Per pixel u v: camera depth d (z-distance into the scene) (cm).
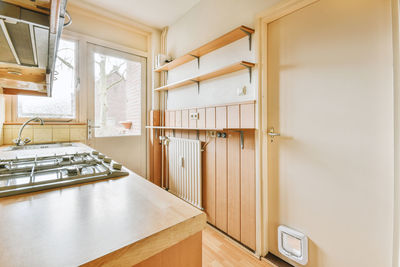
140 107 306
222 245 184
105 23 272
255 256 169
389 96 110
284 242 158
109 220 50
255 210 171
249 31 171
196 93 241
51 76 122
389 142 110
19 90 182
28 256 36
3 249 38
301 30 148
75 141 242
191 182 237
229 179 195
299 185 151
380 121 113
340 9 129
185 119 254
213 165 213
